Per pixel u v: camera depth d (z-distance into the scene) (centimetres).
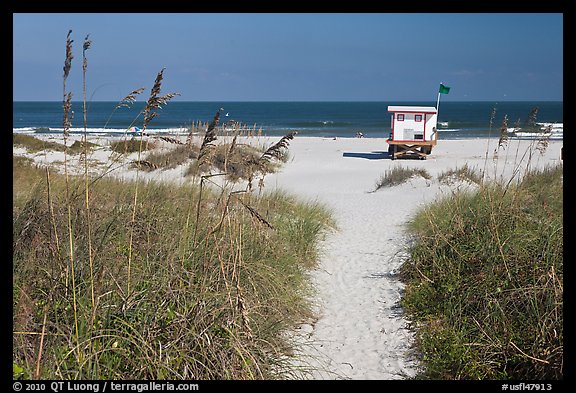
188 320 473
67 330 443
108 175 1027
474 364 529
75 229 563
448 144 3609
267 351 514
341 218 1387
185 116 9806
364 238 1147
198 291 520
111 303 479
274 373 496
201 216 657
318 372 536
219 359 458
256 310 562
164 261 556
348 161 2888
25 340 438
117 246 576
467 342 568
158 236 619
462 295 655
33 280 491
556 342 511
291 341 580
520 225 759
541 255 654
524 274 636
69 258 507
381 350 595
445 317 634
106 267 503
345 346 607
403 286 798
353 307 730
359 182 2206
